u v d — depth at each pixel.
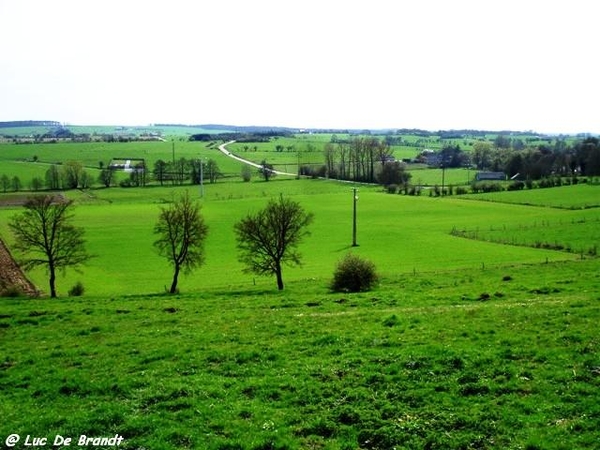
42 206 74.44
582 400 21.22
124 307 48.03
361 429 20.31
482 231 113.50
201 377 25.67
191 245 73.25
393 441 19.50
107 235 120.06
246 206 161.25
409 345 28.39
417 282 57.72
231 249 105.00
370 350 27.91
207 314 42.34
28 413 22.84
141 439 20.14
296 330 33.84
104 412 22.27
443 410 21.25
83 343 34.06
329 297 48.84
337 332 32.41
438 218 136.00
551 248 91.69
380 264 84.56
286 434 20.08
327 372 25.31
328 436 20.14
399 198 173.38
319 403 22.44
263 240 65.44
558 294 42.97
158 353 29.97
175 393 23.83
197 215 71.94
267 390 23.75
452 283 55.59
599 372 23.47
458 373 24.20
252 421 21.23
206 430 20.58
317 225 129.38
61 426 21.38
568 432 19.16
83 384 25.61
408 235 113.88
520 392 22.34
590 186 172.62
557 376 23.34
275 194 191.25
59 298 58.31
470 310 36.09
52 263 70.12
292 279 77.44
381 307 41.88
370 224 129.62
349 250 100.06
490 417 20.55
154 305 48.97
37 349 32.97
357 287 54.12
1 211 151.62
